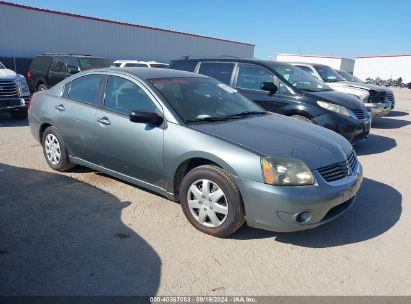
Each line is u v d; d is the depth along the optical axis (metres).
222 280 3.10
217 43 32.97
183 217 4.18
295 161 3.47
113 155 4.54
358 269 3.33
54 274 3.06
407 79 47.47
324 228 4.07
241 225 3.68
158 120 4.04
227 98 4.90
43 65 14.62
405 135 9.95
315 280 3.15
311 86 7.82
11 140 7.68
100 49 23.42
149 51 26.70
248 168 3.46
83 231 3.79
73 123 4.98
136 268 3.20
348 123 6.94
